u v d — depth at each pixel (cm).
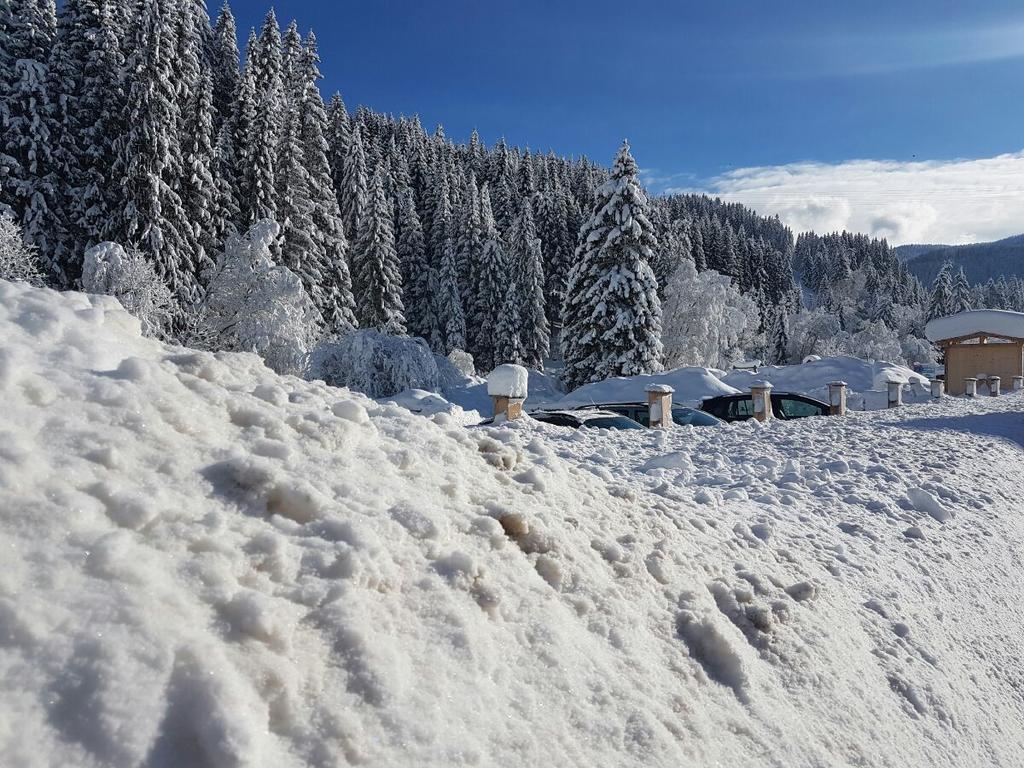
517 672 232
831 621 414
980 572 614
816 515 634
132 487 208
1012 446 1220
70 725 139
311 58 3819
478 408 3017
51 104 2859
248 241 2609
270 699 168
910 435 1193
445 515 294
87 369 258
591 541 359
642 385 2572
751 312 6194
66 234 2941
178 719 150
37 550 170
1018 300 12812
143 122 2780
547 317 6091
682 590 361
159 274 2698
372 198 4144
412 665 203
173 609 173
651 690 269
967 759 365
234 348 2527
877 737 334
